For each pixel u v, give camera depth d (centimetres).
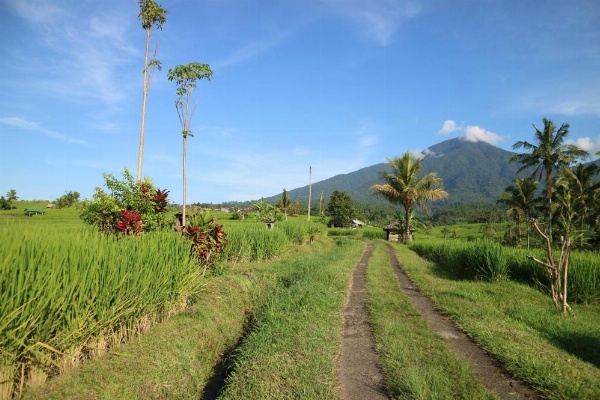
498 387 477
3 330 382
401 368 518
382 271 1542
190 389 558
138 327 613
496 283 1277
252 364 536
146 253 653
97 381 464
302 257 1856
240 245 1546
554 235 1052
